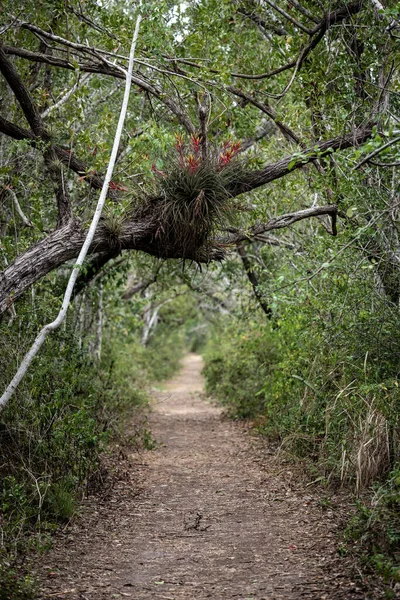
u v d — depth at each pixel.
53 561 5.16
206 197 7.57
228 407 15.88
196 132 8.58
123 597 4.46
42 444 6.61
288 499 7.19
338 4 8.32
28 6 7.97
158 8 7.50
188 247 7.71
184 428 13.92
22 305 7.68
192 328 49.34
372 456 6.64
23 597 4.27
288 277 9.38
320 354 8.52
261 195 10.08
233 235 8.79
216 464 9.66
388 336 7.45
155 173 7.54
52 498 6.21
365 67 8.15
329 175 8.15
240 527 6.28
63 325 8.85
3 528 5.46
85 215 7.32
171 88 9.02
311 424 8.50
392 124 7.61
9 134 7.60
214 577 4.89
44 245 6.72
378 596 4.28
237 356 16.38
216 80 8.93
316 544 5.54
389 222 7.12
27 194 8.94
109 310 16.33
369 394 7.12
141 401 16.36
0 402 5.64
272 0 8.83
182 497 7.60
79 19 8.59
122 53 9.18
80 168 8.10
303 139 9.30
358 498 6.43
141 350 26.11
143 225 7.56
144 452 10.59
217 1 8.68
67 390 7.41
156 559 5.35
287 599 4.34
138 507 7.07
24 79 8.61
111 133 9.59
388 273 7.71
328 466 7.58
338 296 7.84
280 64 9.50
